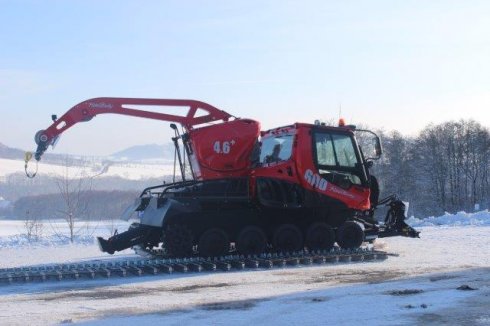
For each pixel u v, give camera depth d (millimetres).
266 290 9109
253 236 12398
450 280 9633
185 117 13961
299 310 7648
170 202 12023
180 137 13977
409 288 8992
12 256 15016
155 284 9812
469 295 8352
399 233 13617
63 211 25234
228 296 8664
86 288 9547
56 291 9312
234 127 13227
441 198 58156
